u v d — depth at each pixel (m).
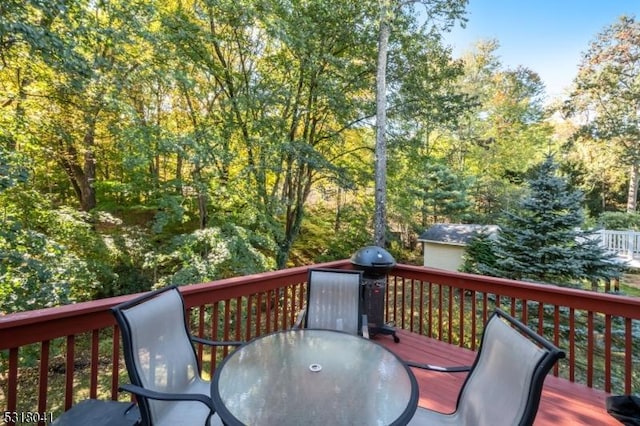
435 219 17.12
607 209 18.05
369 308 3.40
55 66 4.80
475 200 17.44
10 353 1.51
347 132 10.30
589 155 17.20
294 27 7.91
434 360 2.97
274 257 9.79
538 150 19.42
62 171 8.30
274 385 1.43
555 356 1.18
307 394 1.36
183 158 6.99
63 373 5.96
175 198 7.34
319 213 12.28
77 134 7.25
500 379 1.40
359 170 10.15
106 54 6.24
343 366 1.62
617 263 6.29
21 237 4.91
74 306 1.72
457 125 10.09
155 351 1.62
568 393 2.44
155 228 7.12
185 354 1.87
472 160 19.61
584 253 6.32
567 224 6.50
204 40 7.45
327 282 2.92
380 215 7.31
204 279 6.63
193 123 8.34
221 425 1.55
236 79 8.30
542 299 2.70
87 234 7.09
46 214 6.36
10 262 4.62
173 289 1.97
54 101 6.41
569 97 17.70
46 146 6.96
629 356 2.35
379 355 1.75
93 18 5.46
